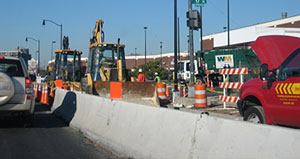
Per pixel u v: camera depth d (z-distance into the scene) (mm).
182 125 5285
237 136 4184
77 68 24859
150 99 14445
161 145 5648
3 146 7797
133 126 6777
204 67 32188
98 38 20469
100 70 17594
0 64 9492
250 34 40688
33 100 9938
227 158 4234
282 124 6973
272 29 36250
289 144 3543
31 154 7082
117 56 17609
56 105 14930
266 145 3775
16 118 11211
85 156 6961
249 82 8266
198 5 16641
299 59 6629
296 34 31812
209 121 4730
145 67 47500
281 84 6832
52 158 6773
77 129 10008
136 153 6250
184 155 5000
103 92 15898
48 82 26078
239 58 28578
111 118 7941
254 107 7887
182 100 16125
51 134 9453
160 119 5918
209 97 19047
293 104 6500
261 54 7660
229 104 15617
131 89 14797
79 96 11203
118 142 7098
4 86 9070
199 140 4801
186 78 35938
